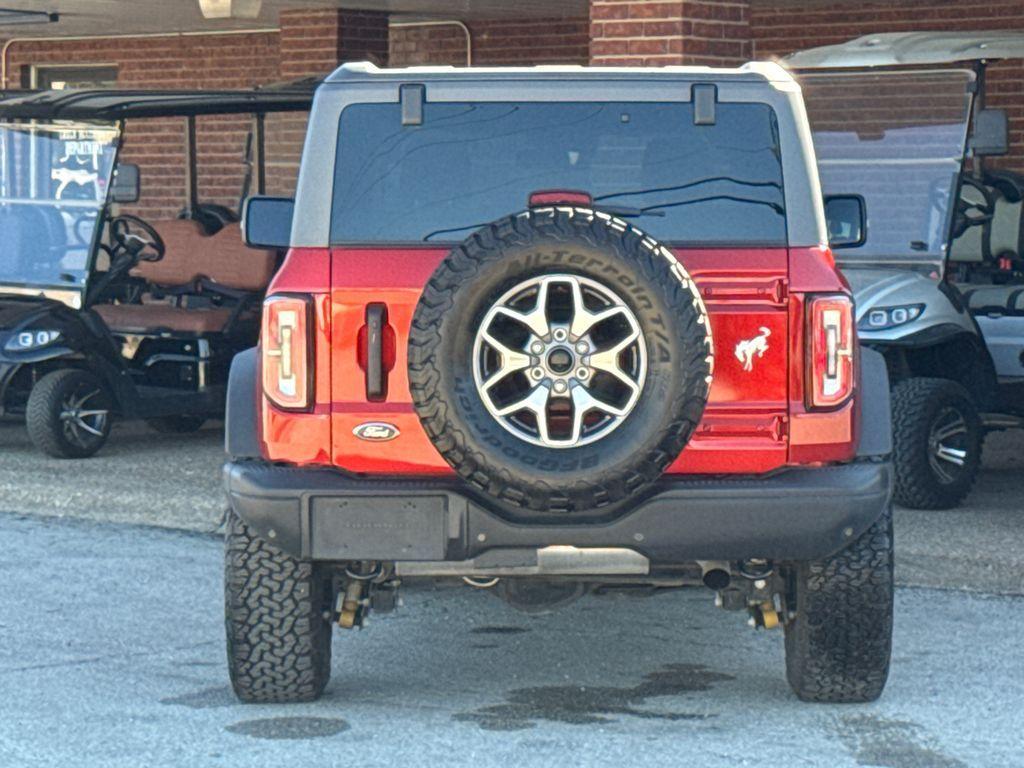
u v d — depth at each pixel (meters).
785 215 5.49
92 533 9.21
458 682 6.18
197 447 11.80
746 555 5.34
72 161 11.13
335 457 5.41
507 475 5.03
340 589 5.93
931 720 5.67
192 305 12.14
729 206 5.58
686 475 5.41
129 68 21.92
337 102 5.61
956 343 9.72
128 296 12.40
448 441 5.05
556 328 5.01
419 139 5.61
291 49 17.59
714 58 10.54
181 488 9.88
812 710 5.79
